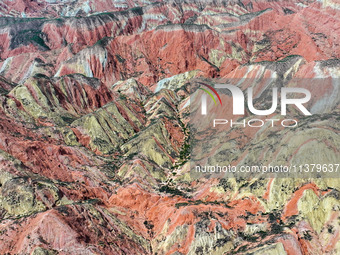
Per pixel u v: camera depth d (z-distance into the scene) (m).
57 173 99.75
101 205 92.25
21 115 116.69
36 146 101.38
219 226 81.50
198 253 79.69
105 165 109.06
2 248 76.69
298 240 77.25
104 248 79.06
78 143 116.94
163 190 100.38
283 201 86.56
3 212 85.81
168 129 124.25
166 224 85.62
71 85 135.00
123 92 153.38
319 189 86.19
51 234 77.62
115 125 126.12
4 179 89.94
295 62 132.62
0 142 97.31
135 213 93.31
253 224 81.94
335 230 79.12
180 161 113.56
